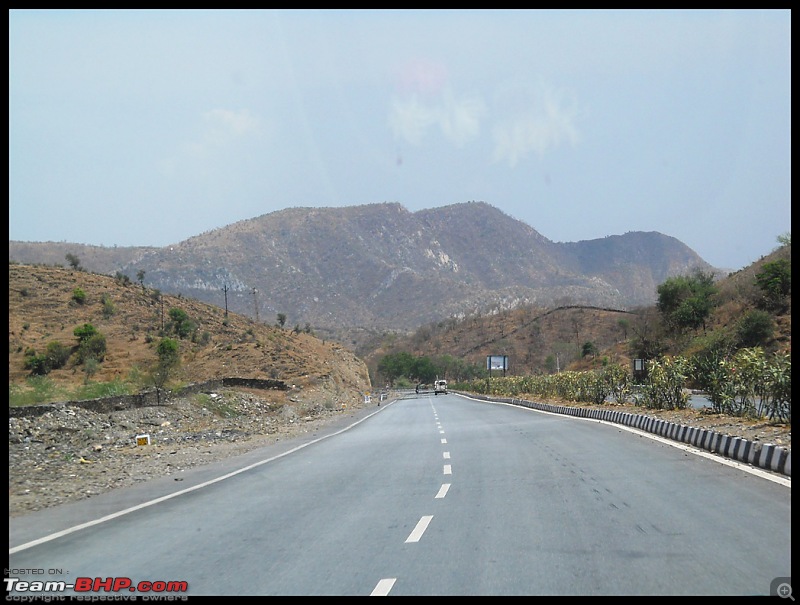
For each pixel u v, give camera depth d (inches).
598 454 746.2
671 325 3353.8
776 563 314.8
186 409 1704.0
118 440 1162.6
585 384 1884.8
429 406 2623.0
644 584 292.7
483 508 469.4
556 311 6732.3
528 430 1128.8
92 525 457.1
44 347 2447.1
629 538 369.1
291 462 815.7
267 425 1674.5
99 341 2498.8
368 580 314.5
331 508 497.7
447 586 300.4
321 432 1381.6
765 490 490.9
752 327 2434.8
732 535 366.0
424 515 455.5
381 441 1067.3
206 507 517.7
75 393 1736.0
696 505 449.1
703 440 754.8
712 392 1109.7
